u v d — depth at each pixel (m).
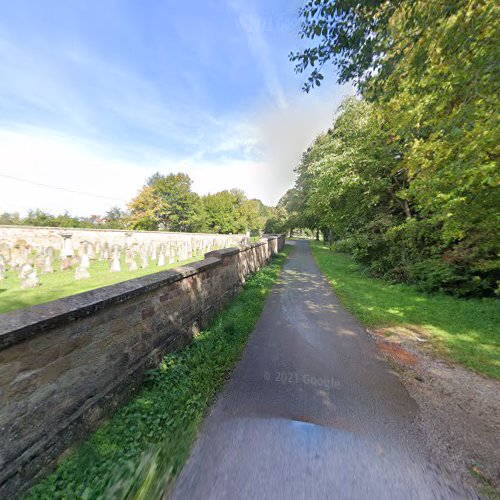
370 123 8.51
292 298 6.72
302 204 26.22
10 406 1.51
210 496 1.59
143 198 40.06
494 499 1.61
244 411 2.42
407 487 1.68
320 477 1.74
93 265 11.41
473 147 3.31
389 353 3.70
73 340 1.95
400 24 2.97
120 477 1.67
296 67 3.43
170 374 2.88
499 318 4.79
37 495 1.54
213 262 4.87
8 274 8.95
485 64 2.72
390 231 8.21
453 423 2.30
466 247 6.05
